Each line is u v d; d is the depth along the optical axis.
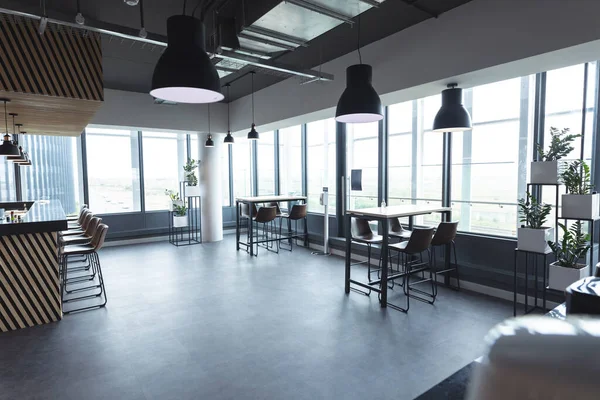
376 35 4.26
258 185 9.78
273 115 6.57
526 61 3.17
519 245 3.56
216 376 2.66
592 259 3.74
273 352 3.01
